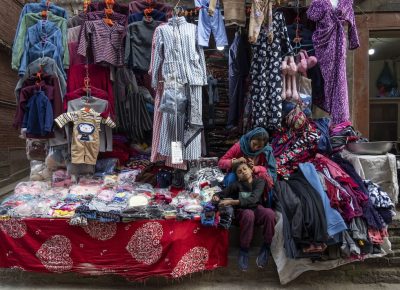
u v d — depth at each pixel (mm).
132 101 3578
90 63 3363
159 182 3424
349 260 2697
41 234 2670
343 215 2633
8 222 2676
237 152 3115
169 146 3197
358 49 4363
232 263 2752
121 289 2654
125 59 3230
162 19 3418
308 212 2613
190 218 2641
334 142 3336
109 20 3281
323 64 3338
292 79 3357
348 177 2910
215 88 4035
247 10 3252
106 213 2609
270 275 2748
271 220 2594
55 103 3150
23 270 2703
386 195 2844
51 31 3234
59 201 2938
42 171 3629
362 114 4395
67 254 2672
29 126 3053
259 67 3303
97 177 3480
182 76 3119
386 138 5297
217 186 3066
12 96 5430
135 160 3846
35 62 3137
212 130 4336
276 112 3201
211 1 3039
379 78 5434
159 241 2627
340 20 3283
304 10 3451
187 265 2629
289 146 3312
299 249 2580
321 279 2756
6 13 5121
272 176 2963
